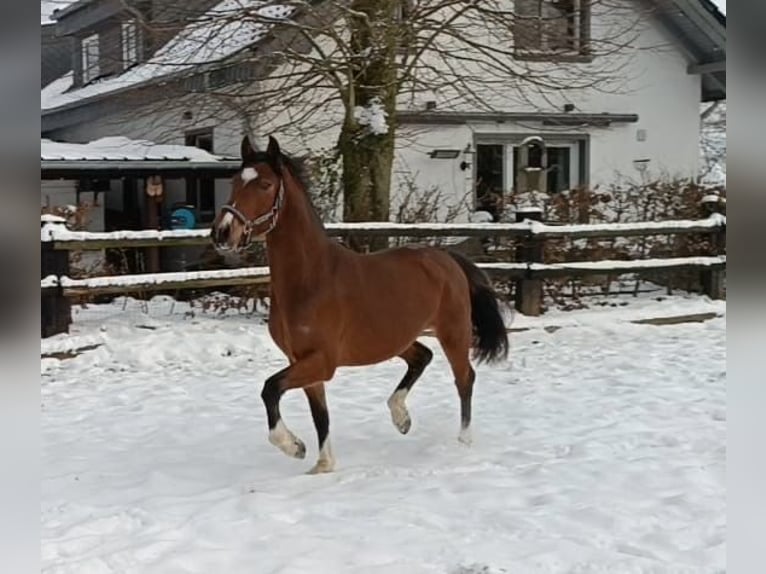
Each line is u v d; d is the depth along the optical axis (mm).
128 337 9648
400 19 11555
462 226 10836
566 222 12430
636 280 12492
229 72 13750
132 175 14680
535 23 12242
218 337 9648
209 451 5949
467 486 5059
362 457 5723
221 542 4199
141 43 15398
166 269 15016
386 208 11844
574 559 3953
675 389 7684
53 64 24906
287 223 5043
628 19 16703
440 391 7773
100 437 6367
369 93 11711
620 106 17266
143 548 4070
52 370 8781
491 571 3812
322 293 5070
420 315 5590
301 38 12852
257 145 14070
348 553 4027
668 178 16375
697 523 4387
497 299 6320
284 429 5008
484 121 16250
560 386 7895
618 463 5465
